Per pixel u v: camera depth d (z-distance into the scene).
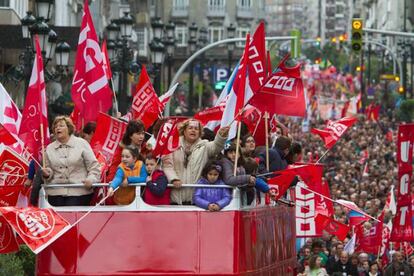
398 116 147.50
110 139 29.97
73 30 73.88
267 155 31.78
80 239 25.48
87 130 31.23
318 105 155.62
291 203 33.47
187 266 25.55
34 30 49.31
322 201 40.78
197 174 26.44
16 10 76.62
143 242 25.55
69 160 26.27
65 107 63.81
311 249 42.56
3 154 29.17
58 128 26.34
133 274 25.44
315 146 105.62
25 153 29.64
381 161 92.44
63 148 26.36
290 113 29.92
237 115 28.23
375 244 44.28
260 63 31.09
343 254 42.78
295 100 29.84
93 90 33.84
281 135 36.00
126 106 67.94
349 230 45.12
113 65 68.69
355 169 81.31
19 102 66.12
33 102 29.05
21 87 66.88
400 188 35.25
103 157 29.75
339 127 40.62
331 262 42.88
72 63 73.56
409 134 34.91
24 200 28.66
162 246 25.56
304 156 86.12
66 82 80.94
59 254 25.45
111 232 25.55
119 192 26.03
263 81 30.48
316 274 40.25
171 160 26.34
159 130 27.38
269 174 31.02
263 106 29.88
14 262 30.42
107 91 33.94
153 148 27.31
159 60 76.06
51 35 51.62
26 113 29.12
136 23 168.62
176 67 199.50
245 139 30.77
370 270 43.66
